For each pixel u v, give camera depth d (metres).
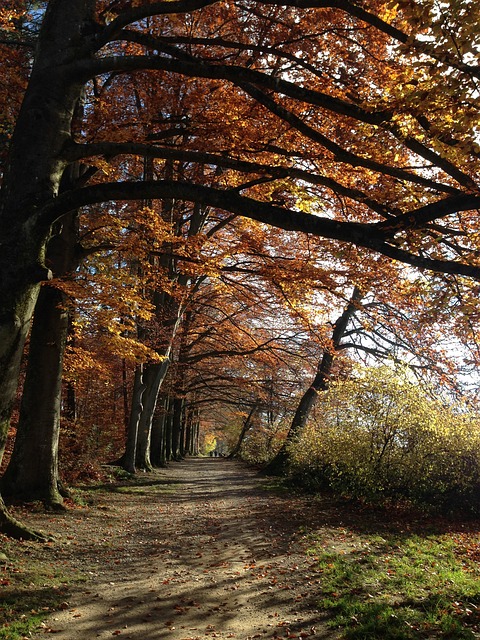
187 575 7.26
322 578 6.91
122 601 6.13
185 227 21.33
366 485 12.99
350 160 7.21
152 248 11.42
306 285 12.07
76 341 15.94
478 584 6.44
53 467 11.30
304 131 7.20
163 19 10.47
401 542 9.08
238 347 23.28
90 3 7.64
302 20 8.82
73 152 7.20
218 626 5.45
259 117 9.02
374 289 11.63
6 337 6.53
